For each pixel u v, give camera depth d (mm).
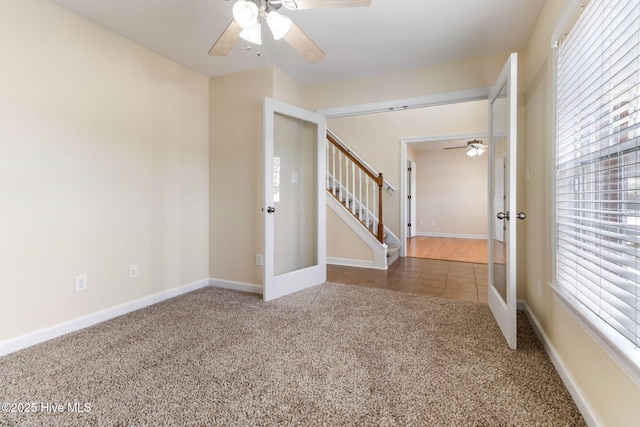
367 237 4258
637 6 948
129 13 2133
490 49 2584
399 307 2650
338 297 2924
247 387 1515
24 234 1900
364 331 2164
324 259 3414
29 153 1914
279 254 3105
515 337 1895
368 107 3164
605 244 1154
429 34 2365
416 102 2967
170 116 2867
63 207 2092
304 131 3326
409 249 5691
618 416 1044
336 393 1471
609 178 1175
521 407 1368
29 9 1900
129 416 1306
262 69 2996
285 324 2287
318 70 3047
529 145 2346
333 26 2264
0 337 1804
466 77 2773
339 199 4605
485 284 3398
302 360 1771
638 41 943
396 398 1435
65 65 2084
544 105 1920
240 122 3129
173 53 2725
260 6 1620
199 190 3199
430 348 1912
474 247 5879
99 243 2314
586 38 1307
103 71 2316
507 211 2027
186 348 1910
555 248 1694
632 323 995
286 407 1372
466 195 7227
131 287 2553
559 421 1283
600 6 1163
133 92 2537
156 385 1526
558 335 1663
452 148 6977
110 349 1894
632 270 982
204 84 3240
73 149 2141
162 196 2811
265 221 2801
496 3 1983
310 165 3359
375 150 5211
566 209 1551
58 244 2068
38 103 1949
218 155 3250
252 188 3094
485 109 4664
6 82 1805
